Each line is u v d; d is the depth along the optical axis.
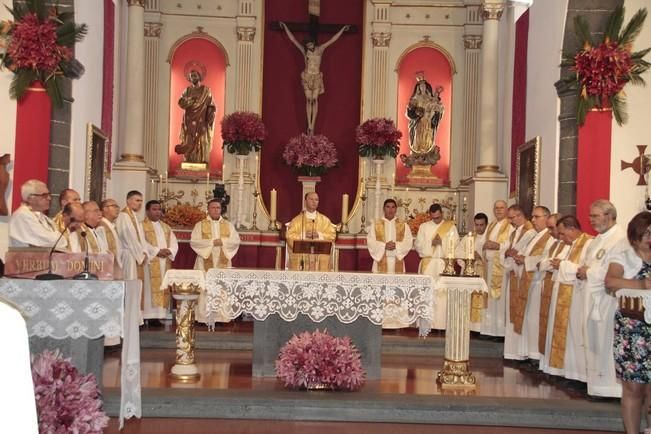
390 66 13.89
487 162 12.92
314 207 9.47
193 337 7.85
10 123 8.77
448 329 7.72
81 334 5.05
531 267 8.79
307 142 12.71
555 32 10.29
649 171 9.10
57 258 5.57
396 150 12.93
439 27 13.90
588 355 7.01
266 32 13.91
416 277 7.55
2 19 8.73
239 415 6.60
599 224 7.03
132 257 10.38
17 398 1.42
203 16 13.83
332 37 13.80
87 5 10.58
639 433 5.68
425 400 6.76
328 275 7.54
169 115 13.72
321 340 7.27
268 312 7.50
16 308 1.53
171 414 6.57
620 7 8.90
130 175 12.60
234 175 13.46
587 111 9.14
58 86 8.88
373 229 11.42
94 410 4.85
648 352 5.40
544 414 6.61
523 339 9.10
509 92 12.84
